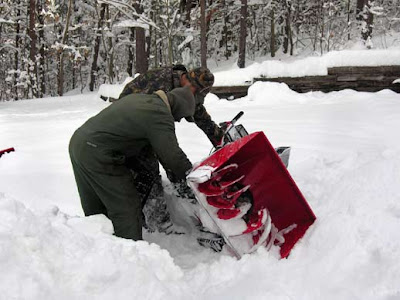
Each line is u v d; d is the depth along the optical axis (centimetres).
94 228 227
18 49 2081
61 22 1959
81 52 2030
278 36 2044
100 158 245
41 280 171
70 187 356
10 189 355
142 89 320
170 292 184
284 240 250
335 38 1458
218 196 238
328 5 1460
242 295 188
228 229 235
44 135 550
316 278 195
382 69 784
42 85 2173
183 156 245
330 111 605
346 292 180
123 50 2230
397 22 1711
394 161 261
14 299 158
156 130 241
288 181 251
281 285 192
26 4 2144
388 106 589
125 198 251
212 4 1544
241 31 1499
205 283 215
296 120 561
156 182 293
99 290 178
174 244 282
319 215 264
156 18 1331
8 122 710
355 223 221
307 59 838
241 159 251
